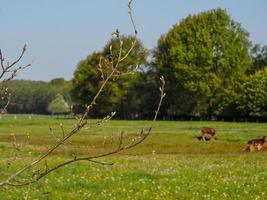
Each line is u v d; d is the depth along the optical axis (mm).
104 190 21938
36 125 95625
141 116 153625
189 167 31188
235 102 128125
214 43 131375
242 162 35125
